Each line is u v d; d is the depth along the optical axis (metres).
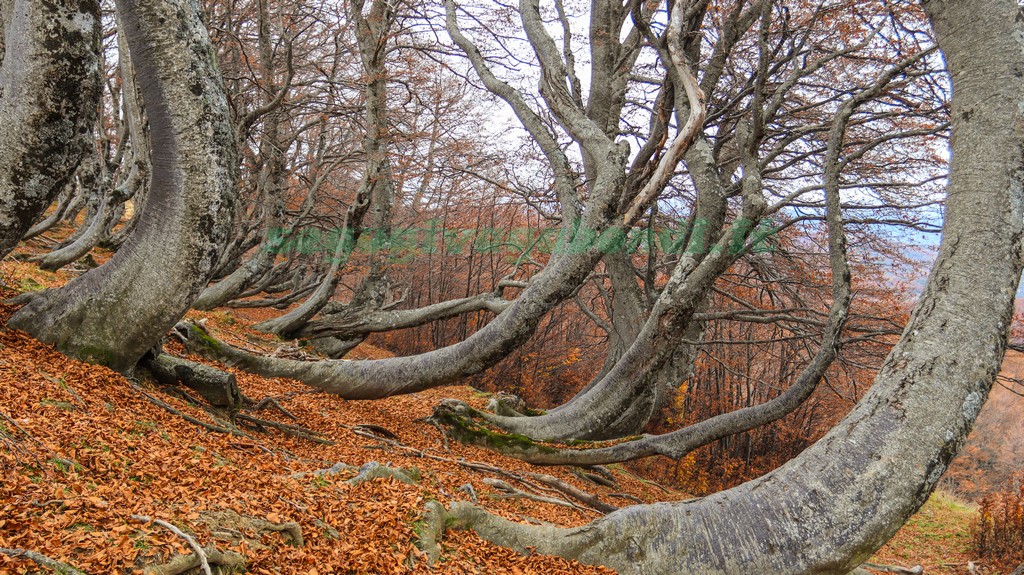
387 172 19.34
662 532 6.20
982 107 6.02
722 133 15.62
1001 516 15.38
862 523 5.69
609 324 17.92
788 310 13.71
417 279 36.81
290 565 3.93
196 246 7.73
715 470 28.81
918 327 6.07
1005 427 32.91
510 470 10.97
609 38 14.95
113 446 5.02
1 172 7.21
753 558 5.87
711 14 13.98
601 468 15.53
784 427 27.89
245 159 23.70
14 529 3.22
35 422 4.95
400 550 4.71
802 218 12.81
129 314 7.79
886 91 11.09
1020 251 5.86
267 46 17.09
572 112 11.55
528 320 10.84
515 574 5.31
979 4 6.00
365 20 16.62
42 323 7.82
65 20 7.15
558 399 34.03
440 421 12.70
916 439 5.73
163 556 3.29
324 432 9.97
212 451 6.30
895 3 11.03
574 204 12.45
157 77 7.41
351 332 18.69
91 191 18.72
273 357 13.04
